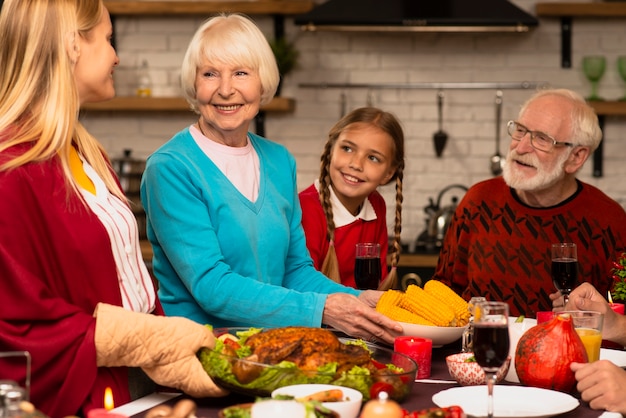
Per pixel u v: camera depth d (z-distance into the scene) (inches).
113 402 82.2
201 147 104.0
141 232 220.1
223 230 101.9
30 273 78.7
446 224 213.0
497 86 227.1
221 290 97.7
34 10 82.9
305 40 231.9
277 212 107.3
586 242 136.0
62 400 78.2
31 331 78.3
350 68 231.1
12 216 78.6
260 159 108.8
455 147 230.2
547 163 133.0
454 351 103.0
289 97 232.7
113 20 235.6
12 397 58.1
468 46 228.2
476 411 75.9
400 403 79.3
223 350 79.3
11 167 79.0
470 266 139.6
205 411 77.7
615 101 215.8
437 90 229.9
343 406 70.9
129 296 86.8
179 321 78.9
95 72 86.9
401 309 100.5
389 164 128.1
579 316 92.3
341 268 128.9
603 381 80.0
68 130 82.7
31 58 82.6
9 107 82.2
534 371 84.9
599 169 224.7
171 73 235.8
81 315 79.0
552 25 226.1
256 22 232.4
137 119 238.2
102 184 88.3
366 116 127.4
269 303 96.7
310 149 233.3
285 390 74.9
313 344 78.7
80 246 81.8
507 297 136.5
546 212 136.9
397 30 212.8
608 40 224.5
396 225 133.0
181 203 99.4
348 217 129.0
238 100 101.8
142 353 78.0
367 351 81.0
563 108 134.2
